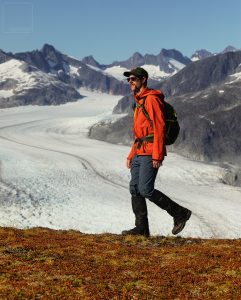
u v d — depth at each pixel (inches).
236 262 299.0
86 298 242.1
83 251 343.9
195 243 384.2
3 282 269.1
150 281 271.4
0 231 416.8
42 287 258.4
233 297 241.0
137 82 354.0
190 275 281.0
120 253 339.6
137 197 390.6
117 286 265.6
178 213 374.0
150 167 358.6
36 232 428.5
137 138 366.0
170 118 350.6
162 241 383.9
